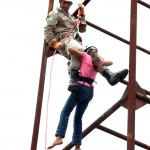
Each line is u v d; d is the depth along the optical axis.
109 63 11.12
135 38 10.37
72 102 10.91
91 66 10.95
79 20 12.35
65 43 11.65
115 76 10.78
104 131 11.98
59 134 10.62
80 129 10.92
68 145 11.67
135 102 10.04
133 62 10.16
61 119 10.79
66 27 12.08
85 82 10.95
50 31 11.81
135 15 10.55
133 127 9.66
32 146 11.63
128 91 10.02
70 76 10.93
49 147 10.54
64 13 12.18
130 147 9.48
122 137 12.01
